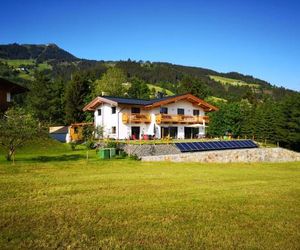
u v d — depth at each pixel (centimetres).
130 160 2858
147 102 4712
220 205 1256
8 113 2597
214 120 6969
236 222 1046
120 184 1644
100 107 4734
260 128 6681
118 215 1081
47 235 873
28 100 7969
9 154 2525
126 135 4375
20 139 2500
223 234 928
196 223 1021
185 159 3262
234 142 4191
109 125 4506
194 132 5053
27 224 964
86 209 1141
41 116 7438
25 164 2302
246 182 1872
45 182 1645
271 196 1461
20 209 1124
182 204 1251
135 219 1044
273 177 2173
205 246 835
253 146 4300
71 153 3266
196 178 1942
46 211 1105
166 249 810
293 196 1481
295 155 4494
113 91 7425
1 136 2395
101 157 2928
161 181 1773
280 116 6303
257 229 983
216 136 6725
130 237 884
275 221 1070
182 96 4722
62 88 8281
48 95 7675
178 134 4834
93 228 945
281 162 3947
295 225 1032
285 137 6062
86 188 1517
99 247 809
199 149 3609
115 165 2448
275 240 892
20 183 1602
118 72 7856
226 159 3647
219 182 1825
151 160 2995
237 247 836
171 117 4609
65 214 1075
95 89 7531
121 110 4362
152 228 961
